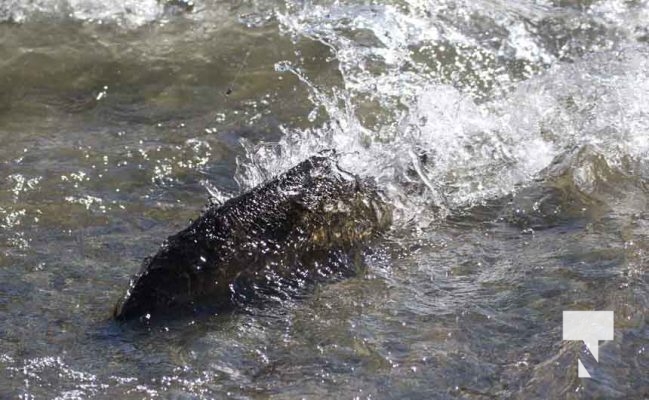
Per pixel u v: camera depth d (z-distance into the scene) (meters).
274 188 9.76
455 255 10.07
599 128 12.62
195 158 12.23
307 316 9.00
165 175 11.81
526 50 14.78
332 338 8.72
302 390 8.06
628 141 12.34
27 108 13.41
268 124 13.16
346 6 15.55
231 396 8.00
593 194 11.37
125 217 10.84
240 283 9.20
